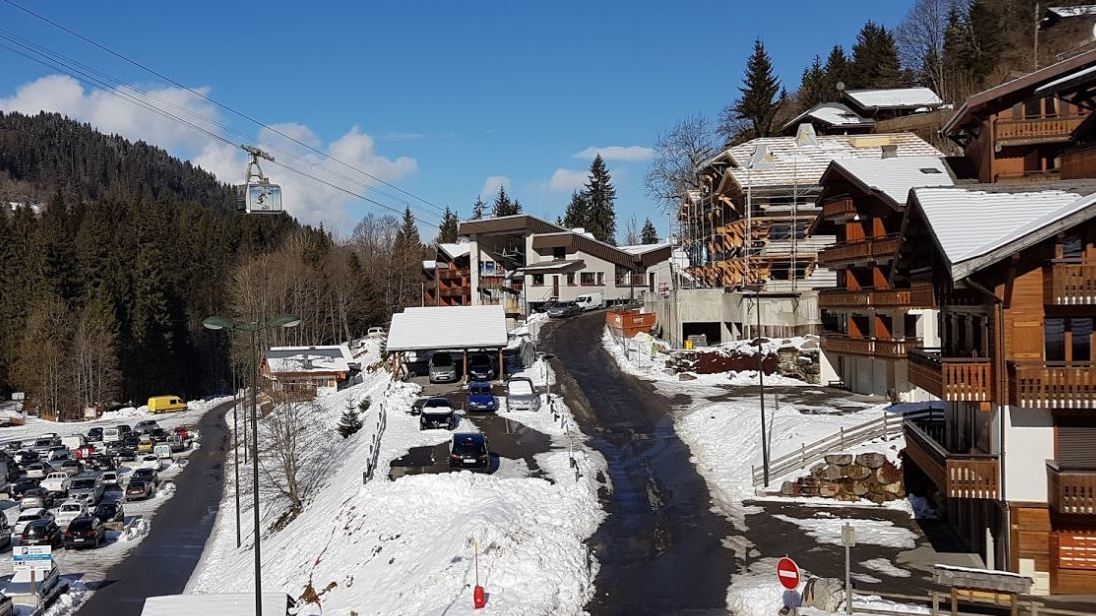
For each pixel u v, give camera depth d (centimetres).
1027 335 2412
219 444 7794
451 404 5662
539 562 2767
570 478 3856
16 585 3791
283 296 10875
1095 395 2305
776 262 6775
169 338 11200
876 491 3434
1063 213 2298
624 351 6975
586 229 15762
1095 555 2373
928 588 2477
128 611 3841
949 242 2477
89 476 6097
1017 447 2439
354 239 18100
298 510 4588
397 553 3186
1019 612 2192
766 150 7294
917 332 4744
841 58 11438
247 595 2544
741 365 6069
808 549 2908
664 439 4622
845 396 5153
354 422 5719
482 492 3578
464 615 2408
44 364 9762
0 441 8206
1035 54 7706
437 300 11519
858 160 4950
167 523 5319
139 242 12900
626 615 2448
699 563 2858
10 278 11212
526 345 7450
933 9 10600
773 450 3928
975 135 4712
